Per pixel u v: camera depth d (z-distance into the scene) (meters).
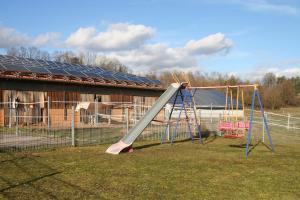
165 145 11.66
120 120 20.02
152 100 23.66
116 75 23.09
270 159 8.89
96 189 5.60
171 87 12.34
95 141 11.89
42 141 11.45
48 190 5.49
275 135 15.91
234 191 5.62
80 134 14.10
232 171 7.24
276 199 5.21
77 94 19.20
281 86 49.28
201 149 10.72
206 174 6.90
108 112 19.66
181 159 8.67
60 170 7.00
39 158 8.34
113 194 5.33
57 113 18.09
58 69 19.89
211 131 16.48
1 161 7.88
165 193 5.43
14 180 6.11
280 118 32.00
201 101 31.41
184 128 16.75
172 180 6.32
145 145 11.55
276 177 6.70
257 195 5.40
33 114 17.05
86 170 7.05
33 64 19.75
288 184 6.13
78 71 20.91
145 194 5.36
